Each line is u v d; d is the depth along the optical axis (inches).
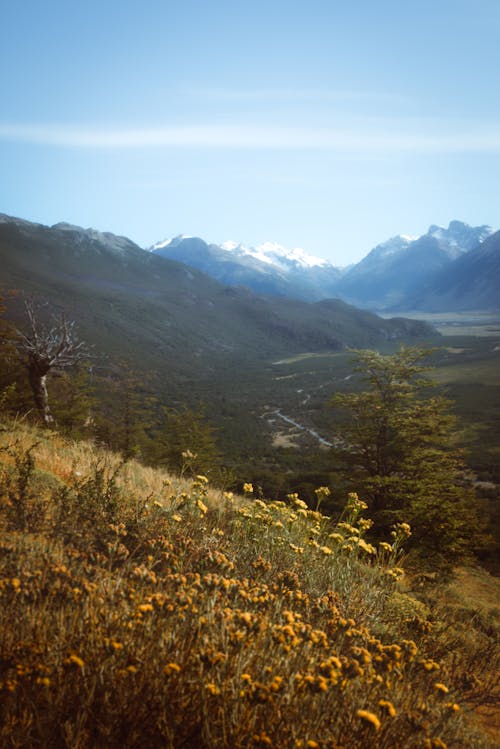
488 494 1830.7
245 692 69.5
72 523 147.6
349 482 846.5
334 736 74.2
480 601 343.3
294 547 169.2
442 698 109.3
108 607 90.5
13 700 67.6
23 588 89.0
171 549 136.6
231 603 104.9
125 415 1512.1
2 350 943.7
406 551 626.2
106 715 69.2
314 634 91.2
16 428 343.3
